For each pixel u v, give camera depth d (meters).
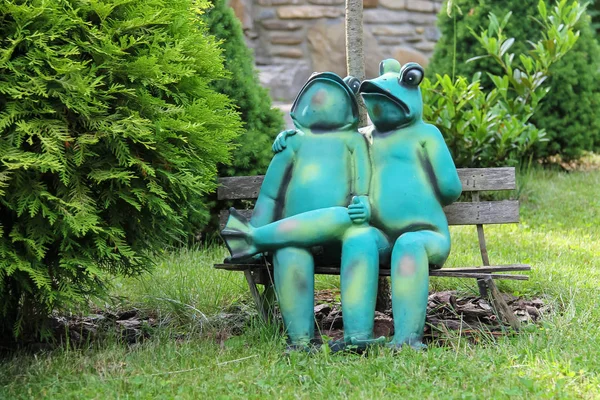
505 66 8.61
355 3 6.14
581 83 9.52
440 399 4.53
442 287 6.24
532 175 9.11
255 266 5.42
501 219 5.65
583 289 6.08
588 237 7.43
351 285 5.05
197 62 5.35
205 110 5.23
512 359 4.93
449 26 9.88
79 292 5.08
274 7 12.09
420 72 5.25
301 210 5.23
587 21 9.86
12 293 5.14
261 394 4.63
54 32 4.81
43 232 4.83
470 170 5.69
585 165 10.07
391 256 5.15
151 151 5.03
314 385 4.71
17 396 4.64
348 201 5.23
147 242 5.30
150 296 5.82
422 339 5.26
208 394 4.63
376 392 4.59
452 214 5.68
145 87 5.06
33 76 4.78
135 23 4.98
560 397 4.49
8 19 4.82
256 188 5.80
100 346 5.26
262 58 12.13
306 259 5.16
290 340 5.15
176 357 5.06
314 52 12.08
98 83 4.88
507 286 6.18
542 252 6.96
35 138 4.83
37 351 5.26
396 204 5.17
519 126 8.24
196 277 6.20
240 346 5.20
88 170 4.91
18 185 4.75
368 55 12.02
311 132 5.34
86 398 4.60
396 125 5.27
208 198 7.17
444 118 8.16
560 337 5.19
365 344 4.99
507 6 9.70
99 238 4.88
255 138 7.34
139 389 4.69
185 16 5.31
